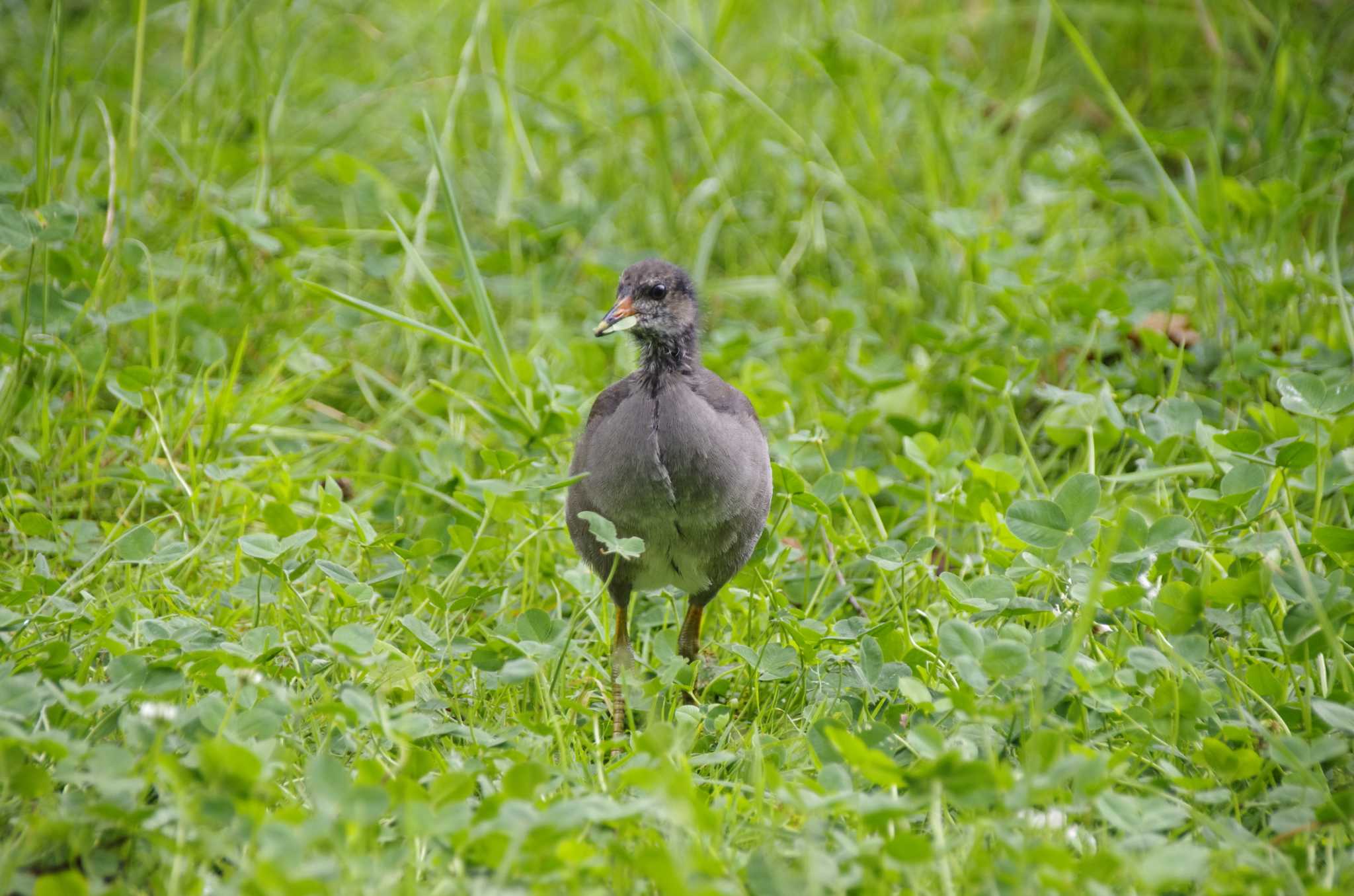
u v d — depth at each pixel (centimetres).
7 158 1423
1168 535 822
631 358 1310
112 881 652
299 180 1505
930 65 1608
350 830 634
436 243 1416
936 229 1381
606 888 643
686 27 1582
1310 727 749
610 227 1456
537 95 1448
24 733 655
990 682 747
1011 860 622
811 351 1205
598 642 969
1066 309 1191
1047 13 1552
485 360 1084
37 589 852
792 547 1055
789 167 1493
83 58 1582
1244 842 659
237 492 1062
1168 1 1709
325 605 938
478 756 770
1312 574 841
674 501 904
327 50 1695
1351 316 1177
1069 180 1433
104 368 1113
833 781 684
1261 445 883
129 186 1210
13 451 1066
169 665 745
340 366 1197
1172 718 742
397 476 1101
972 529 1055
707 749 834
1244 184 1359
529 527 1043
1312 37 1566
